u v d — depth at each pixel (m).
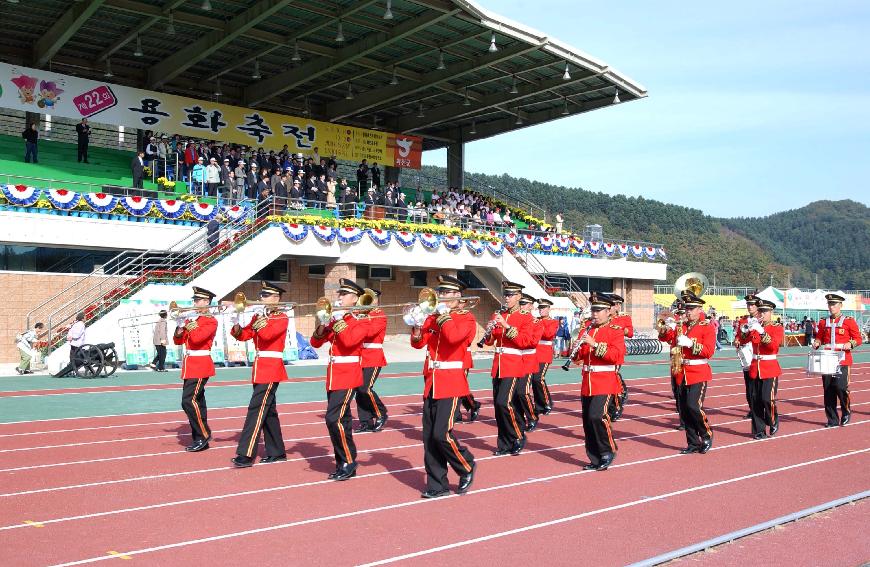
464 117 45.00
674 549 7.80
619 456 12.68
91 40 33.16
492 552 7.64
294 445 13.18
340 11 30.41
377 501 9.52
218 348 28.25
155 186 33.34
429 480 9.80
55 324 27.55
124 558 7.32
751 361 14.72
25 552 7.46
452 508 9.25
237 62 35.34
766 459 12.53
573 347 11.85
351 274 33.06
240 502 9.38
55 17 30.64
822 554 7.68
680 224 172.62
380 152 41.94
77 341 23.70
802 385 25.28
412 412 17.50
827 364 15.77
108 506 9.13
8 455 12.08
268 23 31.92
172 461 11.72
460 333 9.63
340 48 34.50
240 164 33.31
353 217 35.41
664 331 14.41
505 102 40.62
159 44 33.78
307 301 34.81
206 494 9.75
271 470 11.19
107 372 24.77
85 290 28.25
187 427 14.87
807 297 52.88
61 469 11.09
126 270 29.59
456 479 10.87
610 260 47.62
